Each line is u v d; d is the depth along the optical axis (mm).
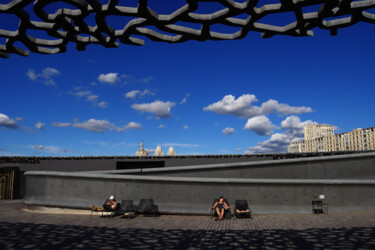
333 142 198125
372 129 170125
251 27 3820
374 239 7059
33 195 13484
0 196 21516
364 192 13016
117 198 12555
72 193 12805
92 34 4027
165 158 21625
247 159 21062
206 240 7188
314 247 6309
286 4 3219
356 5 3307
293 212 12406
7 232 8227
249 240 7145
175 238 7453
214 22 3643
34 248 6355
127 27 3848
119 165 22594
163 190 12555
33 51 4516
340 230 8305
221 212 11008
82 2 3295
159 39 4207
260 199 12516
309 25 3793
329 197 12734
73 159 21875
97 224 9867
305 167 16250
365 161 16594
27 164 22266
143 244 6742
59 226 9336
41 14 3488
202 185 12539
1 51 4684
